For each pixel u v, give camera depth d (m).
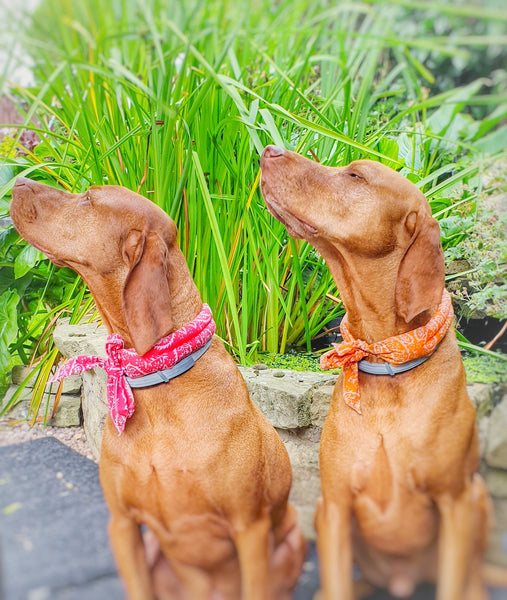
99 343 1.18
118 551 0.85
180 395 0.86
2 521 0.90
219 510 0.83
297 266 1.21
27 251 1.34
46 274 1.47
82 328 1.33
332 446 0.86
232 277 1.29
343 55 1.33
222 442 0.84
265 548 0.85
